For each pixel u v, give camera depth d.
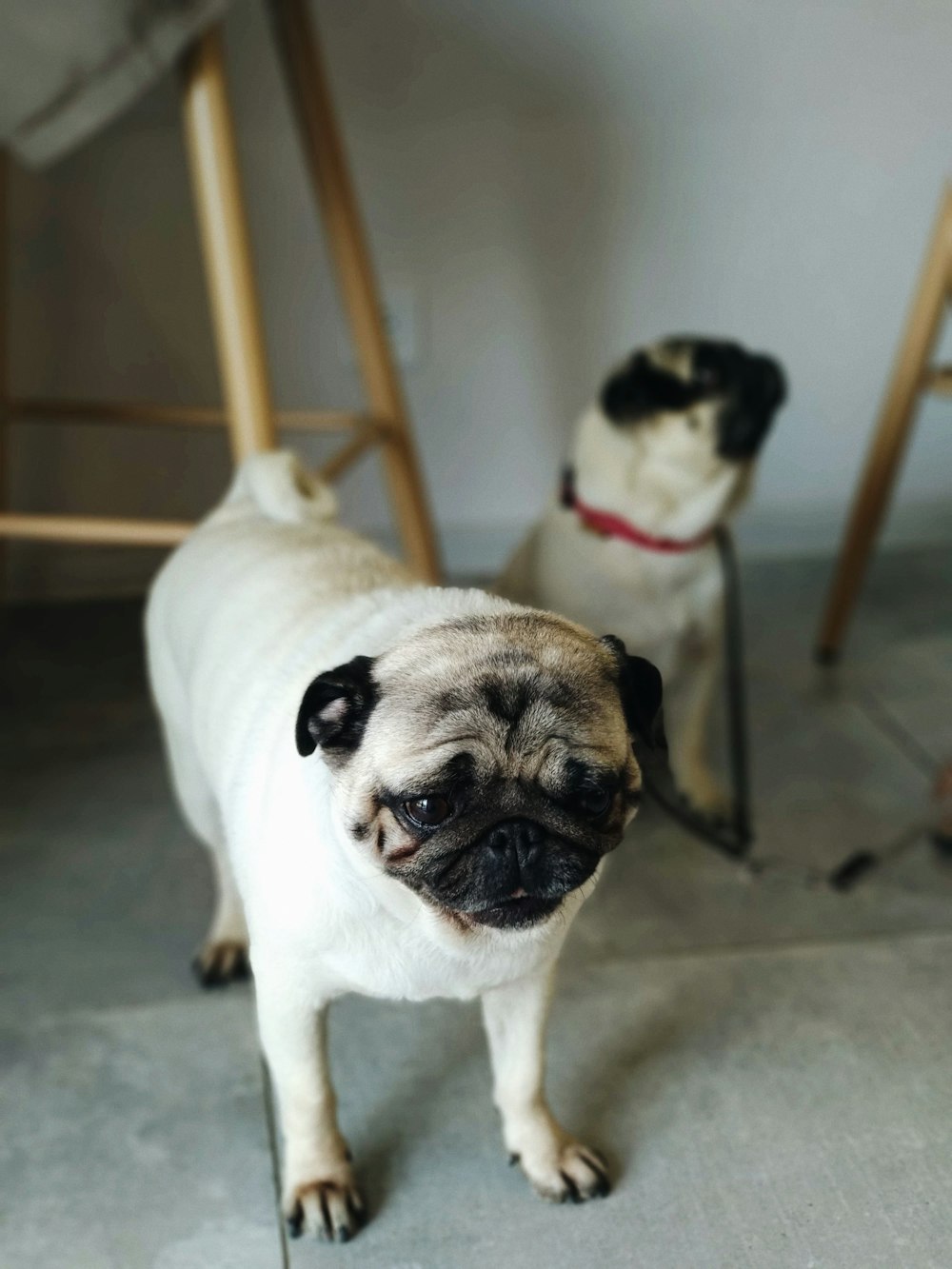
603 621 1.86
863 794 2.00
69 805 1.92
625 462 1.78
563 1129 1.30
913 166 2.58
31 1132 1.31
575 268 2.58
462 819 0.90
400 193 2.49
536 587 1.91
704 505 1.79
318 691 0.92
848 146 2.55
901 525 2.91
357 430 2.20
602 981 1.55
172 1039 1.45
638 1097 1.37
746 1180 1.25
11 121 1.64
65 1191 1.24
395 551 2.77
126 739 2.12
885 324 2.72
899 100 2.52
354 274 2.19
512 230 2.54
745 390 1.73
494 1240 1.18
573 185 2.52
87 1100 1.35
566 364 2.67
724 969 1.57
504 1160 1.28
